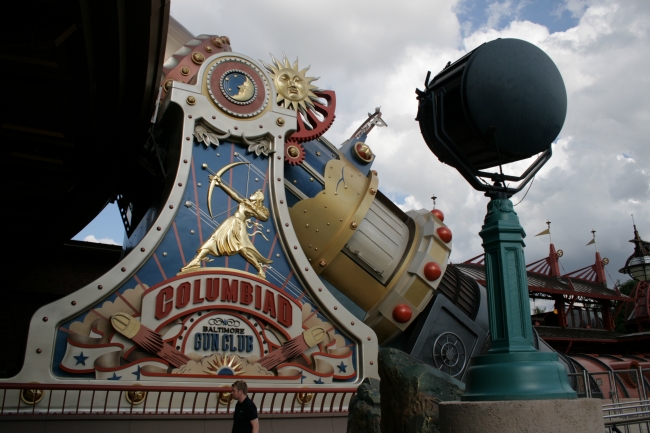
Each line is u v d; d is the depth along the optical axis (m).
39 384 11.14
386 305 17.38
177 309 13.30
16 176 19.56
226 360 13.47
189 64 15.87
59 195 21.03
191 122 14.88
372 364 15.24
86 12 11.84
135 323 12.73
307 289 15.13
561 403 5.39
